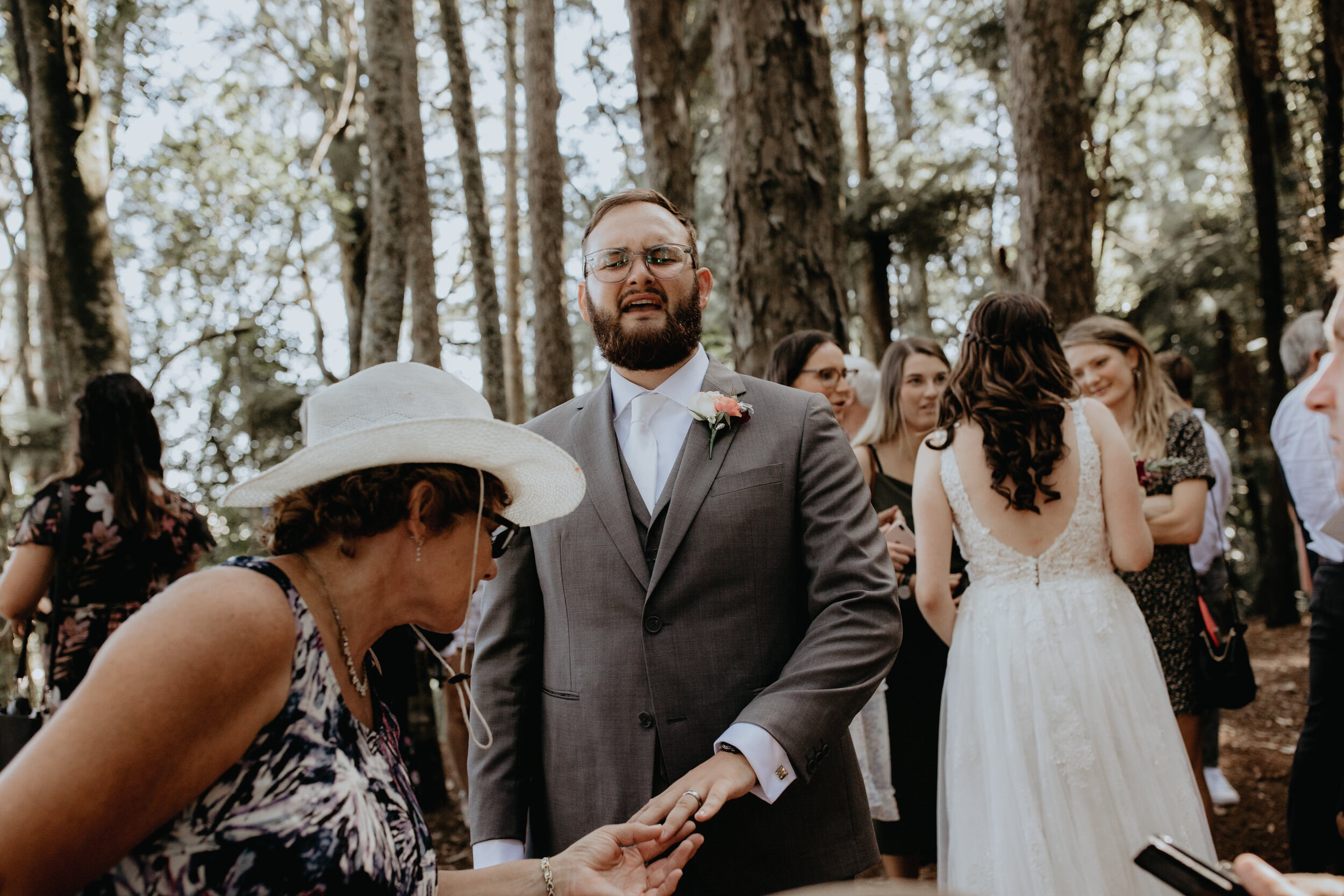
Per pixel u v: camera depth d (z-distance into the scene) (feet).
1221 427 39.01
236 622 3.33
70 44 17.19
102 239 17.57
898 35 60.44
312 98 51.72
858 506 5.90
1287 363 11.50
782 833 5.59
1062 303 22.72
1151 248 52.37
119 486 8.95
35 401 57.11
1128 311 45.01
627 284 6.18
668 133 24.77
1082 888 6.86
